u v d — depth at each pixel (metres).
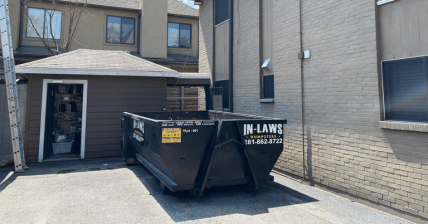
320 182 6.39
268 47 8.57
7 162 8.27
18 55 13.61
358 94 5.55
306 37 6.86
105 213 4.80
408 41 4.81
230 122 5.41
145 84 10.27
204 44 13.13
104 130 9.70
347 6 5.81
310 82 6.72
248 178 5.84
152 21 17.31
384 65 5.23
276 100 7.89
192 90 16.47
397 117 5.02
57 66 8.80
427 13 4.55
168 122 5.06
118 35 17.31
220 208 5.12
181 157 5.18
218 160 5.42
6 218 4.54
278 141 5.80
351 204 5.39
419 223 4.49
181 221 4.52
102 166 8.41
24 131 8.88
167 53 18.52
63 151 10.06
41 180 6.80
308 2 6.82
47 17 15.68
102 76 9.71
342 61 5.90
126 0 18.08
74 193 5.84
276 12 7.91
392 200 4.89
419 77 4.70
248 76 9.42
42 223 4.36
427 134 4.44
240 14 9.98
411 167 4.63
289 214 4.86
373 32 5.29
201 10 13.52
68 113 11.52
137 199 5.54
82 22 16.41
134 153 8.52
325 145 6.27
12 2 14.43
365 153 5.38
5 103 8.52
